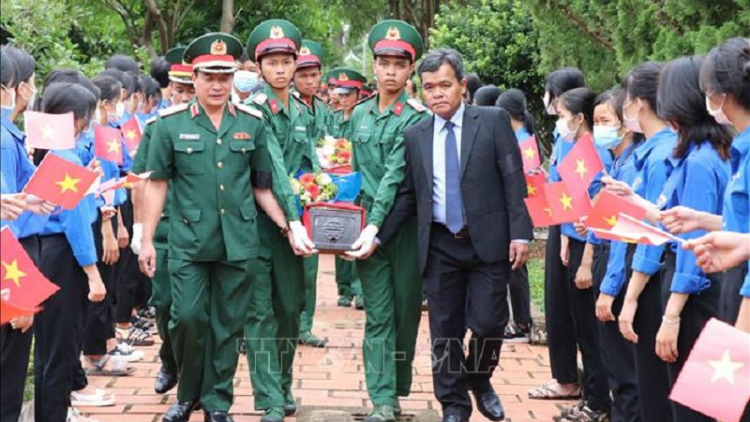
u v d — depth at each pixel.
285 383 6.75
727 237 3.78
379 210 6.38
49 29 9.05
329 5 23.05
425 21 20.47
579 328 6.56
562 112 6.48
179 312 6.19
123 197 7.77
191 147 6.20
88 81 6.32
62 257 5.79
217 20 18.73
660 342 4.56
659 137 4.95
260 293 6.57
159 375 7.13
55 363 5.88
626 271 5.35
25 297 3.85
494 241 5.98
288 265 6.67
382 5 23.61
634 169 5.41
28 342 4.89
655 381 5.05
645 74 5.00
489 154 6.01
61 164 4.31
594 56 10.05
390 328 6.59
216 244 6.20
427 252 6.08
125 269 8.66
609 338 5.68
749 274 3.85
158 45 19.03
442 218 6.05
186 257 6.20
